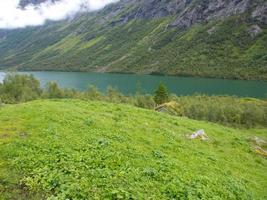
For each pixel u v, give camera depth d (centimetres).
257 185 2511
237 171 2742
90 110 3591
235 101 17862
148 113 4284
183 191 1752
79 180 1695
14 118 2745
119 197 1567
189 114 12775
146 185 1744
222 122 13588
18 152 1997
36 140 2194
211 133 4209
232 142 4009
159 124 3672
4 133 2344
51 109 3100
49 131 2370
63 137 2289
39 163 1873
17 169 1823
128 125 3044
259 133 8581
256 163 3372
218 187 1988
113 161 1958
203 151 2966
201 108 13775
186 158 2480
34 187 1659
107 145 2222
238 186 2170
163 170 1989
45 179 1717
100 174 1766
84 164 1866
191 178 1969
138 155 2166
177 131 3644
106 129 2666
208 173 2236
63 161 1881
